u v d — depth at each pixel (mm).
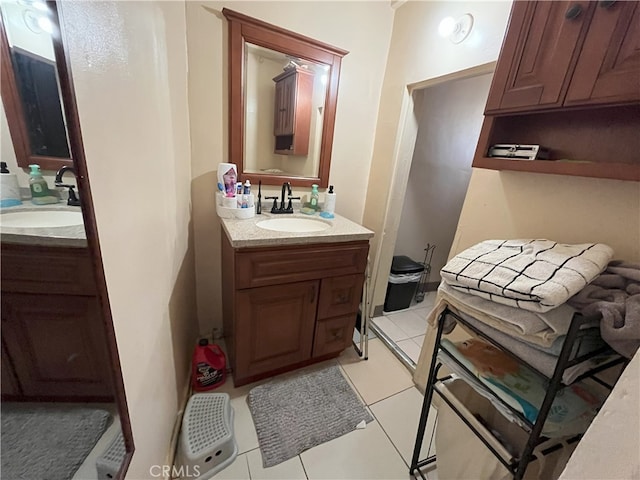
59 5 318
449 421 949
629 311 538
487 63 1167
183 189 1243
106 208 493
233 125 1423
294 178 1671
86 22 413
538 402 663
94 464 434
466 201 1229
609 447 377
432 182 2375
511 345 664
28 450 298
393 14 1640
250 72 1392
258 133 1505
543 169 772
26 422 296
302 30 1431
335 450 1151
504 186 1071
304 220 1635
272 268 1235
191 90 1313
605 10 606
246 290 1215
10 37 253
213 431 1069
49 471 331
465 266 778
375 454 1147
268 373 1492
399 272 2199
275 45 1384
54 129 321
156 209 825
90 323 415
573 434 677
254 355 1358
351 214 2004
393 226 1947
